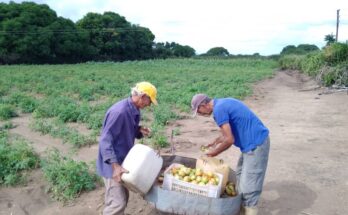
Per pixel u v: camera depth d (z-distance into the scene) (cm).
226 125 472
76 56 7212
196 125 1199
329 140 986
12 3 7000
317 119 1290
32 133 1123
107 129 466
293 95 2039
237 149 882
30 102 1594
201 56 9631
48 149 875
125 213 577
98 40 7850
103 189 662
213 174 487
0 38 6050
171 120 1255
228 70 4469
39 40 6344
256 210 492
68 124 1241
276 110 1506
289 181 693
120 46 8119
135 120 494
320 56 2794
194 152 879
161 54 9256
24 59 6362
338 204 605
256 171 481
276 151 884
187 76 3259
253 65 6034
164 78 3034
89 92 1967
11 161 736
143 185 465
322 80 2469
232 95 1847
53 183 671
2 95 1992
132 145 498
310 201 616
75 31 7088
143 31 8750
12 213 596
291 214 573
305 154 859
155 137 950
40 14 6769
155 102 483
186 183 479
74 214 584
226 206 456
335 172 739
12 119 1363
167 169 501
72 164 685
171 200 460
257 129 479
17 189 667
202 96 490
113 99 1717
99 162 488
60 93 2022
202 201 452
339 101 1698
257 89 2328
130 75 3362
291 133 1078
